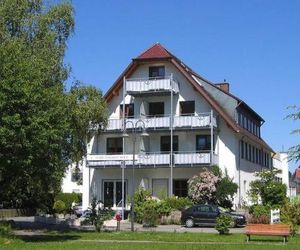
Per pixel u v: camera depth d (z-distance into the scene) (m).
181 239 25.98
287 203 34.00
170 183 46.56
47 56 31.59
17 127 23.16
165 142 48.53
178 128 46.53
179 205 41.69
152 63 48.81
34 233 29.61
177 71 48.66
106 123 34.50
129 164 47.00
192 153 46.03
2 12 31.41
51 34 32.16
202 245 22.83
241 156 49.69
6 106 23.39
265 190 40.28
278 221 31.41
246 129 53.66
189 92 48.31
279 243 24.45
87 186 50.12
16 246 21.27
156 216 37.22
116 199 48.97
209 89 50.81
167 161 46.09
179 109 48.44
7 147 23.22
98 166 48.19
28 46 31.69
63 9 33.22
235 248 21.52
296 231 30.36
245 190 50.41
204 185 42.81
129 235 28.09
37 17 32.47
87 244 22.84
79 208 51.97
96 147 49.78
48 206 51.94
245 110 53.38
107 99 50.00
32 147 23.61
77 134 32.59
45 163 25.31
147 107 49.53
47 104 24.88
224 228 29.14
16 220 44.47
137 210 40.19
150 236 27.53
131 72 49.25
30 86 24.09
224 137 47.44
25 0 32.44
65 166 32.34
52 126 24.55
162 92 47.69
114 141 49.53
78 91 33.47
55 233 29.59
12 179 27.11
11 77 23.81
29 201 52.84
